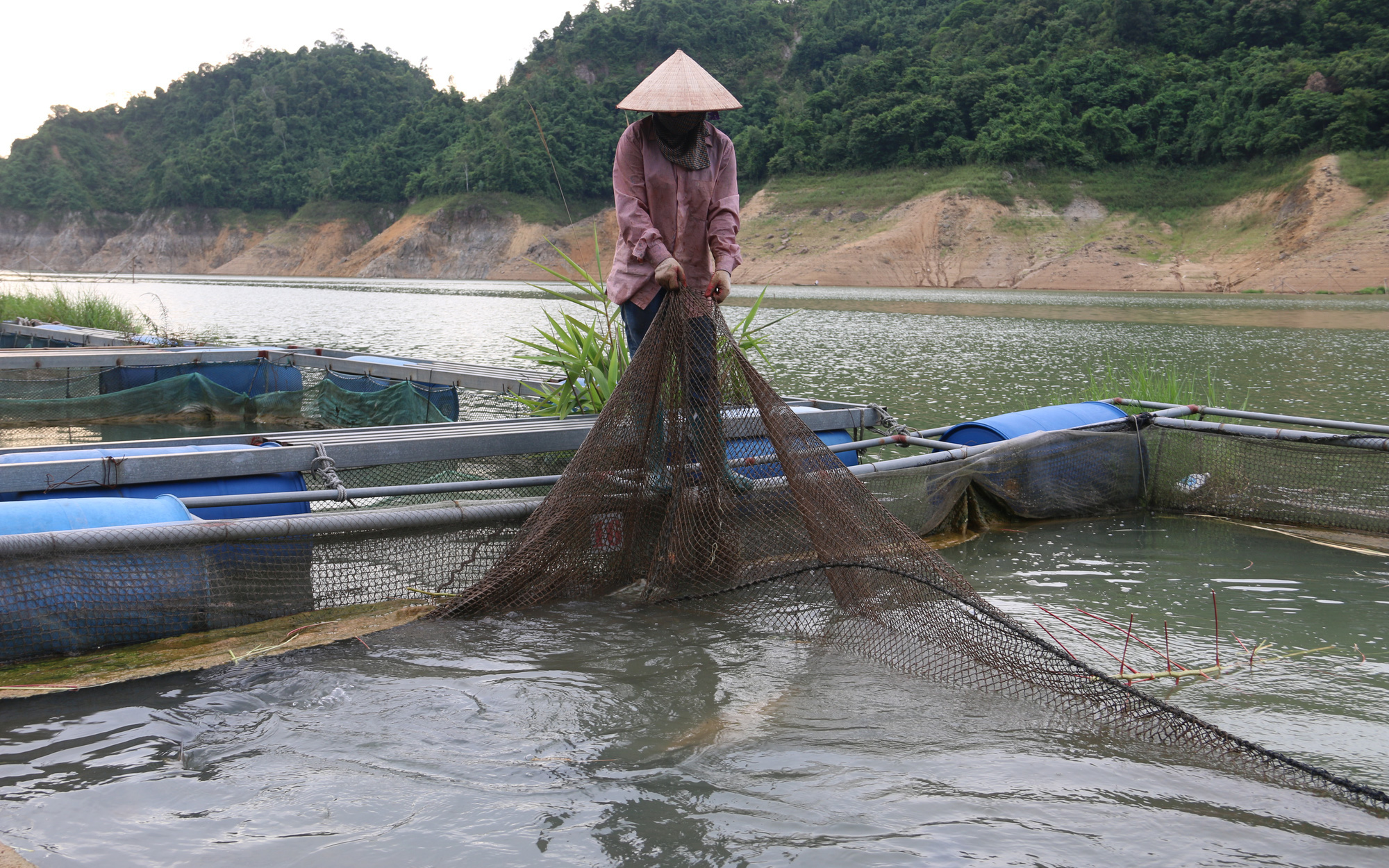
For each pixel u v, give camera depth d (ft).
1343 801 7.60
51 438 28.27
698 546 12.72
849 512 11.87
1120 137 317.42
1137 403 22.44
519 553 12.68
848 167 350.84
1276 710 9.43
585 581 13.14
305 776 7.87
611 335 20.08
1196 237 281.95
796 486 12.12
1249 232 273.75
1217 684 10.11
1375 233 243.19
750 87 491.31
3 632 10.44
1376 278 230.68
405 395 26.78
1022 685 9.74
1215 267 263.08
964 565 15.17
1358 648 11.28
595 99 468.34
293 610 12.49
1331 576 14.55
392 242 427.74
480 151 439.63
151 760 8.20
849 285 290.35
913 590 10.97
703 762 8.17
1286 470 18.42
